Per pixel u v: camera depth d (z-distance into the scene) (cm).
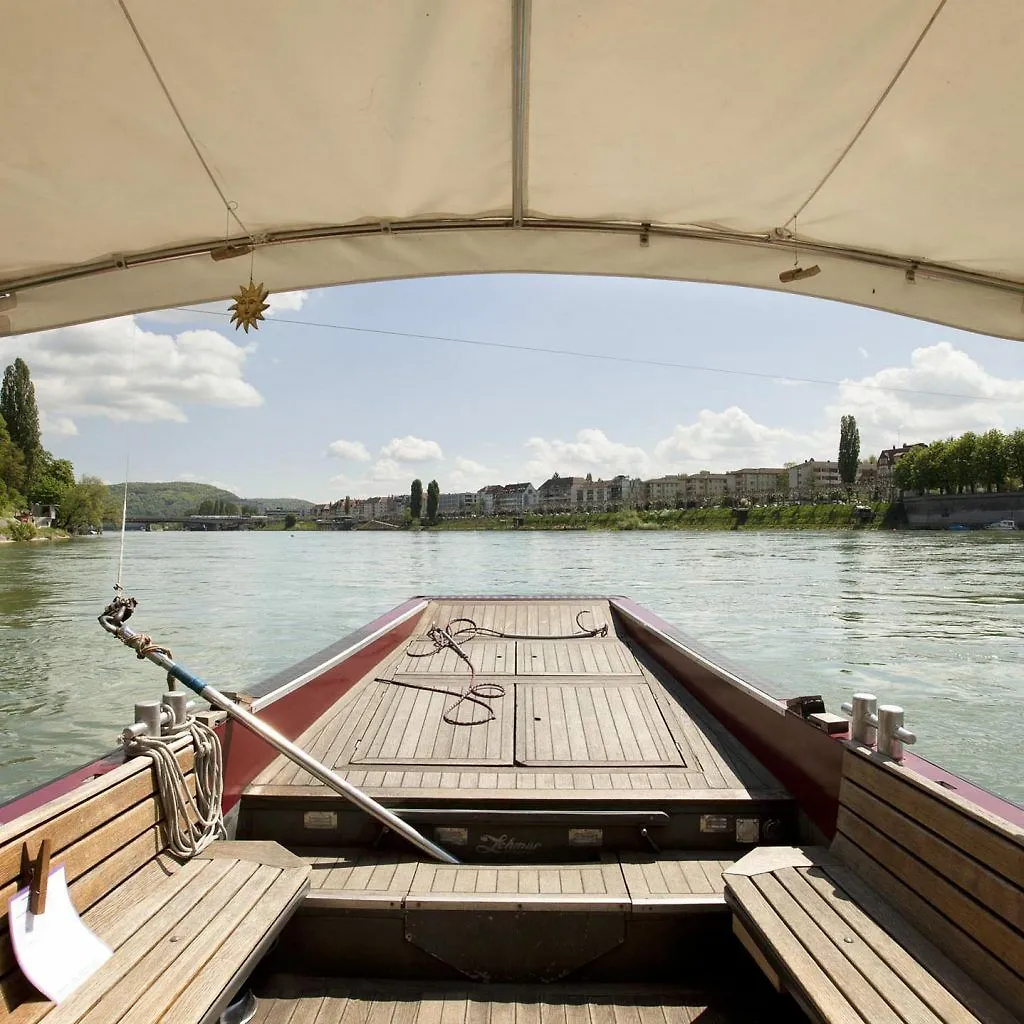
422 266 281
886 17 172
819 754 262
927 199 234
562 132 217
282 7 171
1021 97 188
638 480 12650
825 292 288
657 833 284
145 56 182
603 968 238
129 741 223
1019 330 285
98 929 184
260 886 211
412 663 491
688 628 1266
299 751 260
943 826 188
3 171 218
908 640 1142
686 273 288
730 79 195
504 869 264
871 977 171
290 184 236
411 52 186
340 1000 228
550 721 380
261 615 1483
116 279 272
